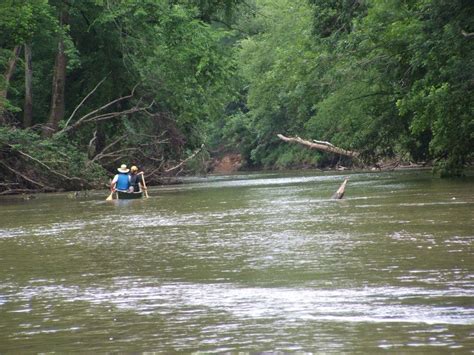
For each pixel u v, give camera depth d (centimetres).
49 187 5425
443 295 1024
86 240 1994
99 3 5697
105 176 5662
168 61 6038
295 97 5494
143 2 5797
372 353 771
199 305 1060
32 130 6038
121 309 1062
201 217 2575
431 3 3375
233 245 1716
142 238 1972
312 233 1867
